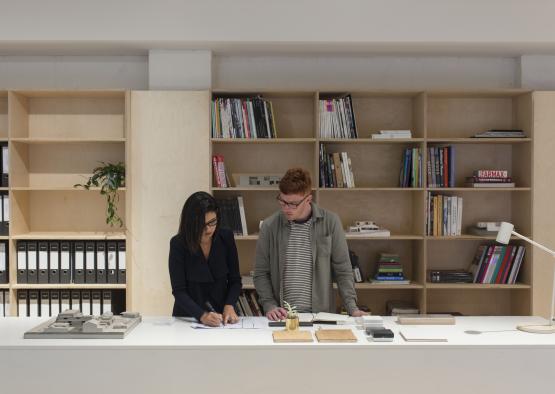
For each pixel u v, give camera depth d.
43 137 4.59
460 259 4.73
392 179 4.68
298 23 4.12
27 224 4.56
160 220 4.36
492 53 4.55
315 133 4.37
